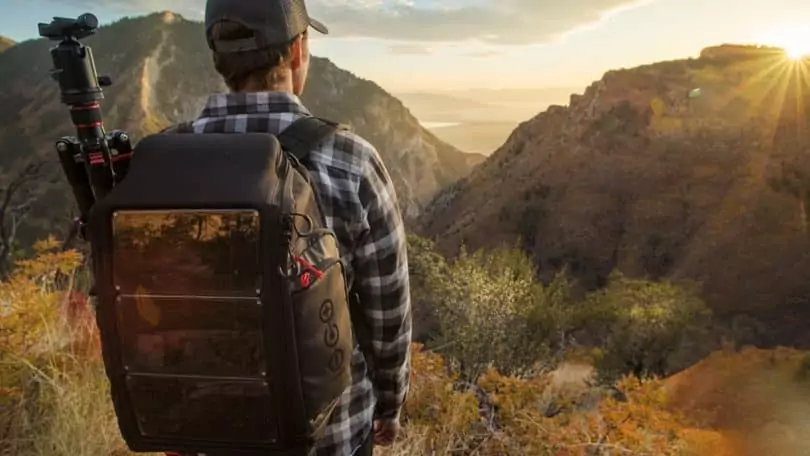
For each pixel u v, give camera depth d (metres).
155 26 188.75
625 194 84.50
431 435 3.27
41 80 152.00
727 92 97.56
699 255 70.81
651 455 4.13
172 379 1.16
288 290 1.09
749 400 15.93
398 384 1.44
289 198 1.10
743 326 56.28
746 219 72.50
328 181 1.25
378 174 1.31
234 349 1.12
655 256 74.88
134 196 1.12
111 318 1.15
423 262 26.42
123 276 1.13
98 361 2.84
